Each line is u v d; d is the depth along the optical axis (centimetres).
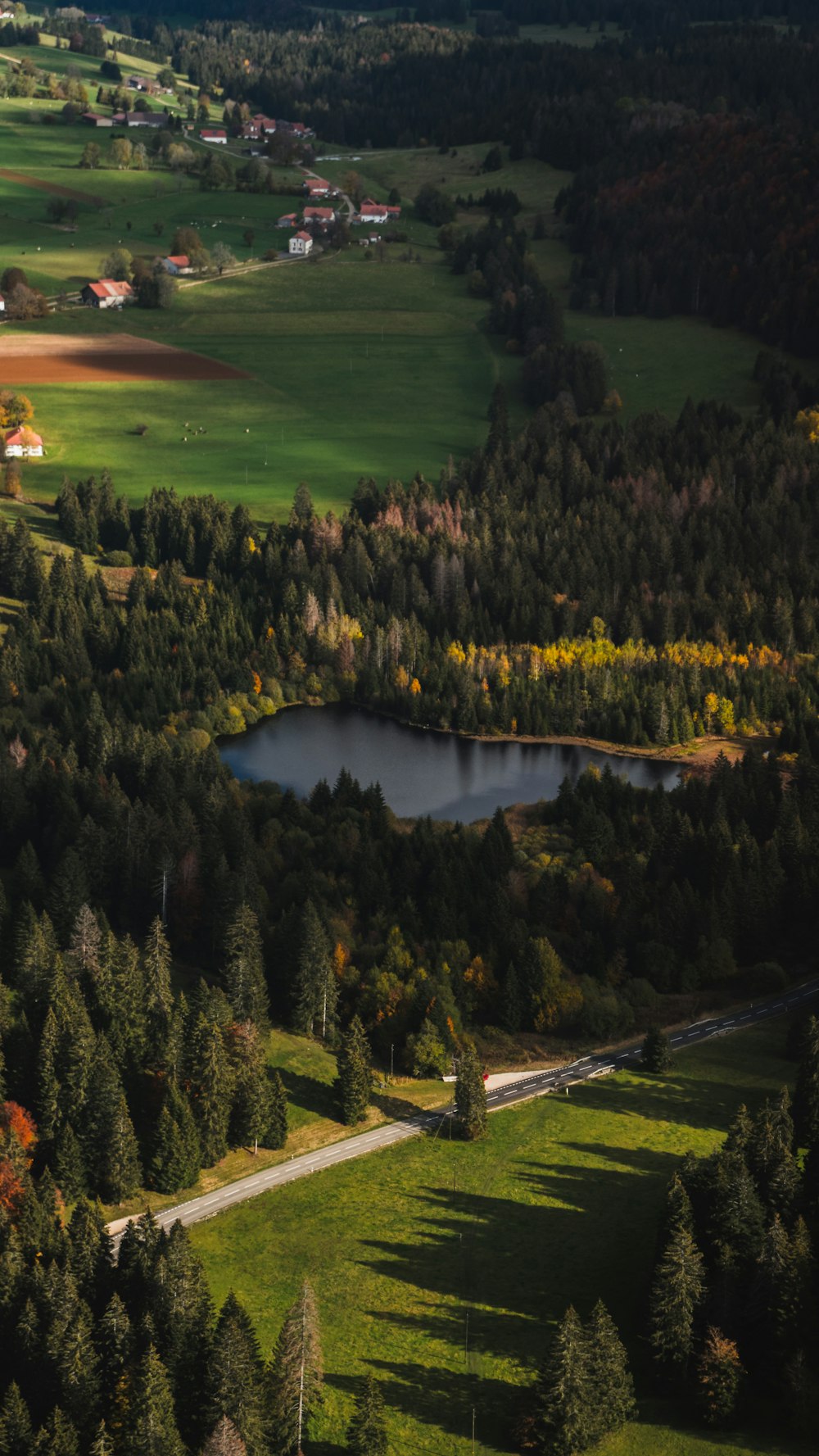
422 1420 14750
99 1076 18288
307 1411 14725
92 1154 18012
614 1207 17775
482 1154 18825
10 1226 16162
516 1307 16238
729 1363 14750
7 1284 15488
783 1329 15050
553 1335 15825
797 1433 14600
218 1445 13625
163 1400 14250
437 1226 17488
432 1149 18938
